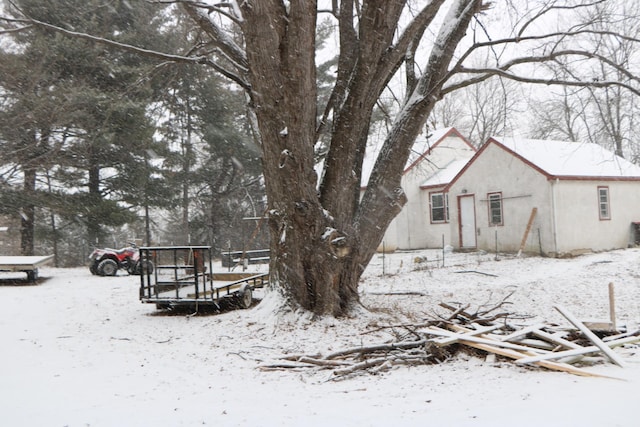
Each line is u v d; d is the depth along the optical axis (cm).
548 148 2536
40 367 785
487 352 758
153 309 1300
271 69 1001
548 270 1891
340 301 1106
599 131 1734
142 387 675
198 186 3528
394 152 1192
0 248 3597
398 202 1198
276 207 1074
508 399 548
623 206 2434
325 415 521
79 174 2473
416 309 1239
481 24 1173
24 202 2441
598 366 695
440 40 1184
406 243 2983
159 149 2570
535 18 1130
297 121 1016
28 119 2214
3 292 1579
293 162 1027
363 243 1165
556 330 801
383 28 1058
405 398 587
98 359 839
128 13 2286
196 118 2884
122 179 2708
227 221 3662
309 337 953
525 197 2314
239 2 1006
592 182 2328
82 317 1208
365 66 1072
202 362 819
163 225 4850
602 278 1686
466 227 2623
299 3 965
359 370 753
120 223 2594
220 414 540
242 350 884
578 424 433
